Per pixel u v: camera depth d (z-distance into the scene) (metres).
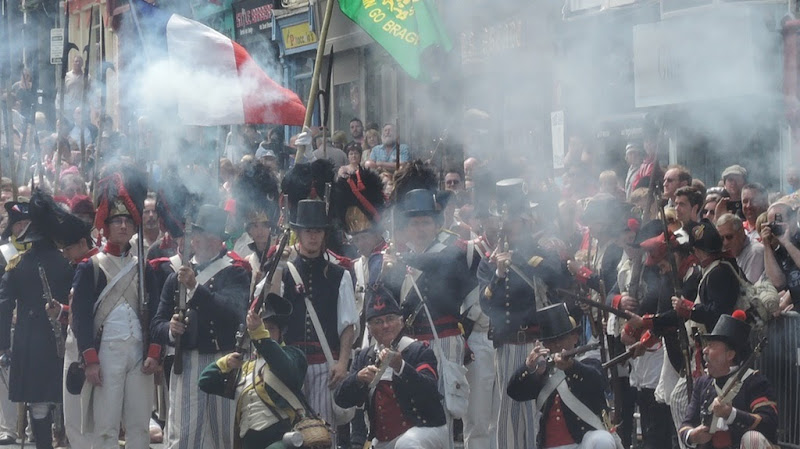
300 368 9.65
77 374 11.38
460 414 10.82
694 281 10.93
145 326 11.34
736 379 8.98
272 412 9.56
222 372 9.76
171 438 10.83
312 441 9.31
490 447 11.52
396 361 9.38
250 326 9.45
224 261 11.05
